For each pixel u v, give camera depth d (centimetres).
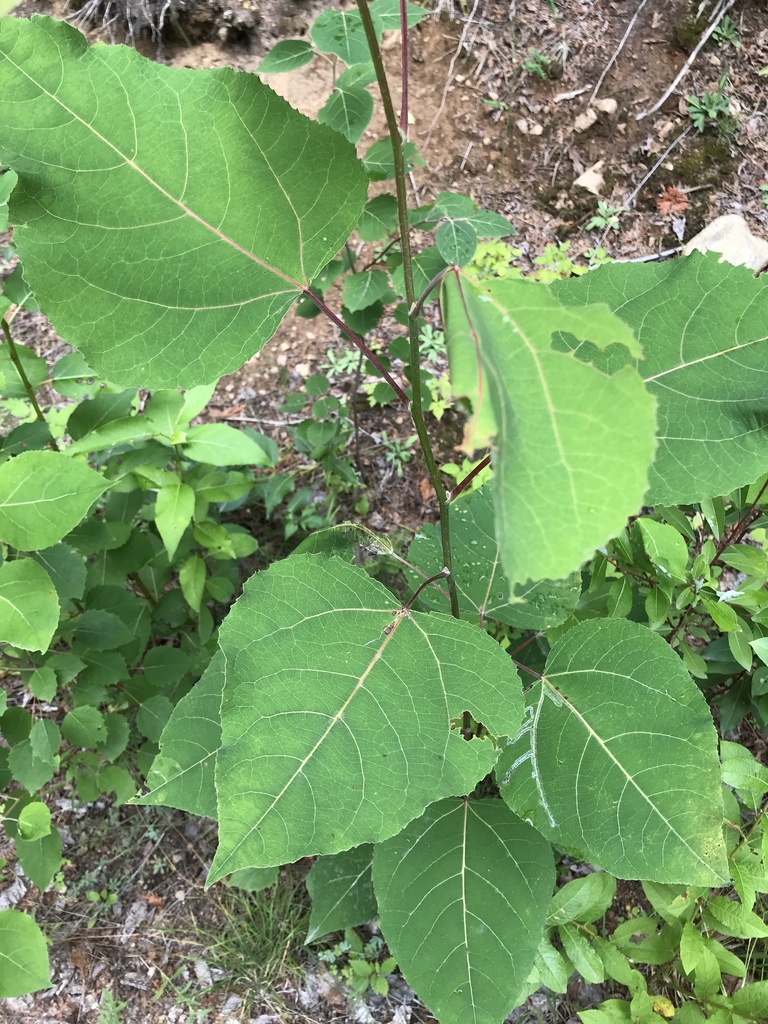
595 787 39
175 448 58
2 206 42
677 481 36
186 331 32
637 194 108
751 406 35
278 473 90
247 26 107
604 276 36
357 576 36
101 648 56
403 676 33
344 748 32
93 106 29
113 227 30
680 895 53
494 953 43
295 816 30
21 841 55
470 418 20
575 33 113
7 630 40
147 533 75
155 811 73
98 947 67
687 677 39
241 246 32
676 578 51
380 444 92
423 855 46
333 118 55
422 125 111
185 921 68
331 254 33
